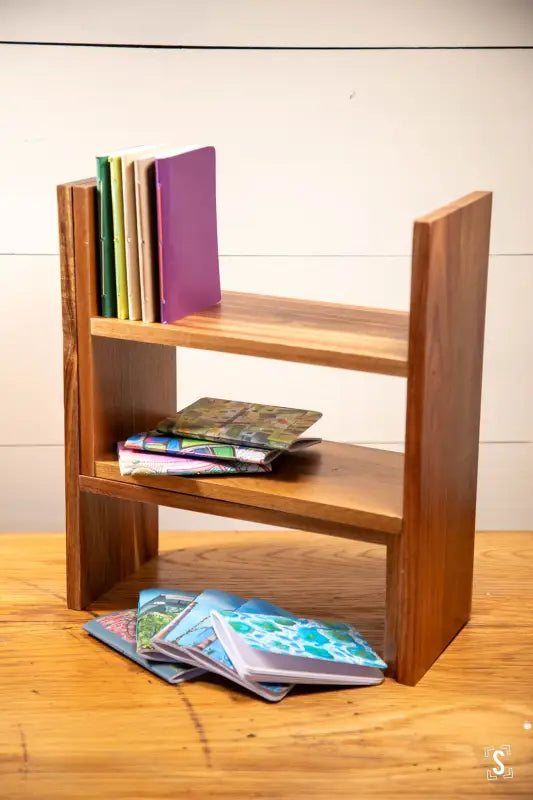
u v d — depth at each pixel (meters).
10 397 2.41
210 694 1.67
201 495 1.78
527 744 1.54
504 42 2.19
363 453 1.91
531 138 2.25
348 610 1.94
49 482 2.47
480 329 1.77
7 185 2.28
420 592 1.66
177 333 1.72
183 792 1.43
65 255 1.77
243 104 2.24
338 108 2.24
